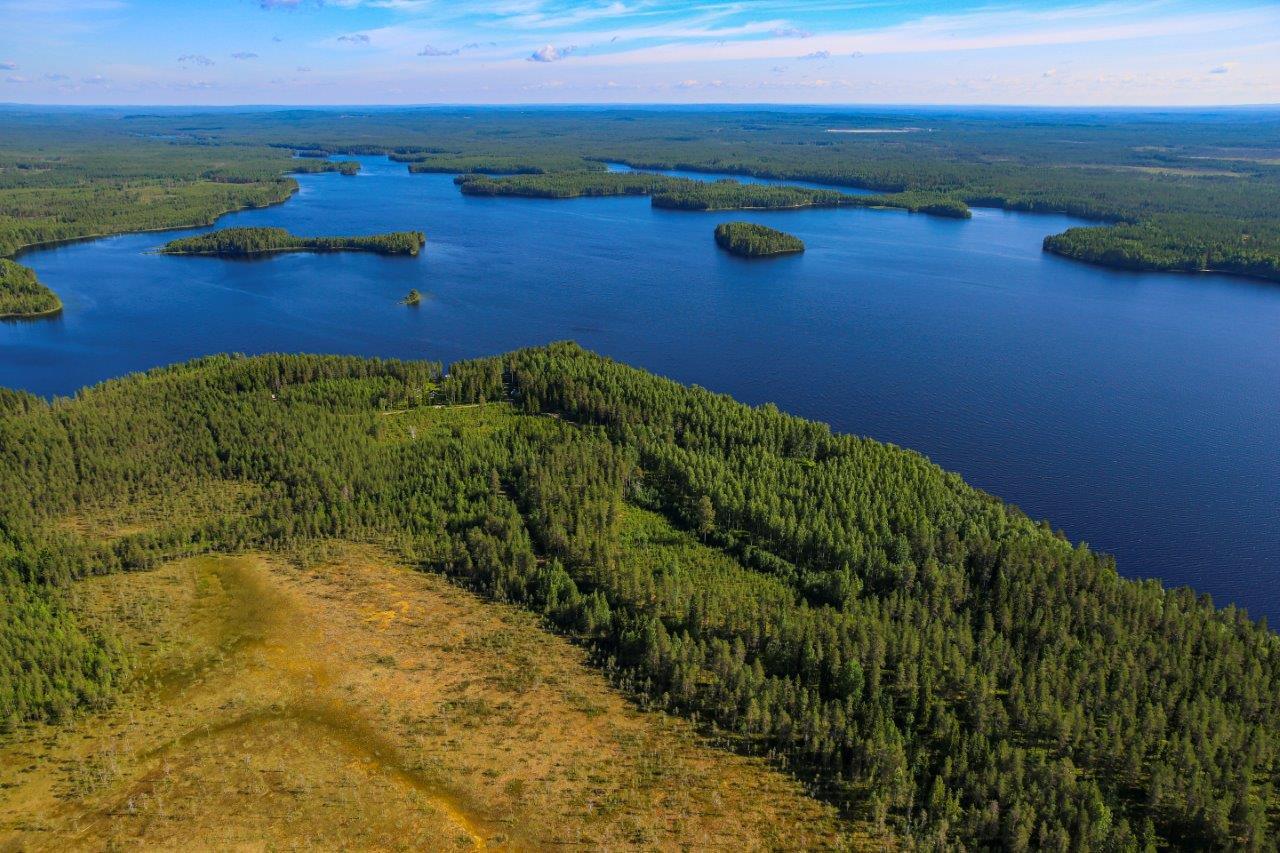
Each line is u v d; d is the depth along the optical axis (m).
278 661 110.94
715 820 87.62
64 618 115.94
